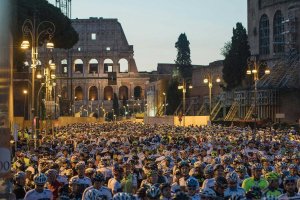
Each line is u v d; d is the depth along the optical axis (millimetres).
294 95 111438
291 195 13320
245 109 117500
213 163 20203
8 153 8711
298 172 17734
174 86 164750
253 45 145125
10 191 8859
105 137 47125
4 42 8164
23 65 92250
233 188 14031
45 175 14828
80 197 14875
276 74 116375
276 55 131500
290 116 110562
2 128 8508
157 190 11016
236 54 126250
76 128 81688
